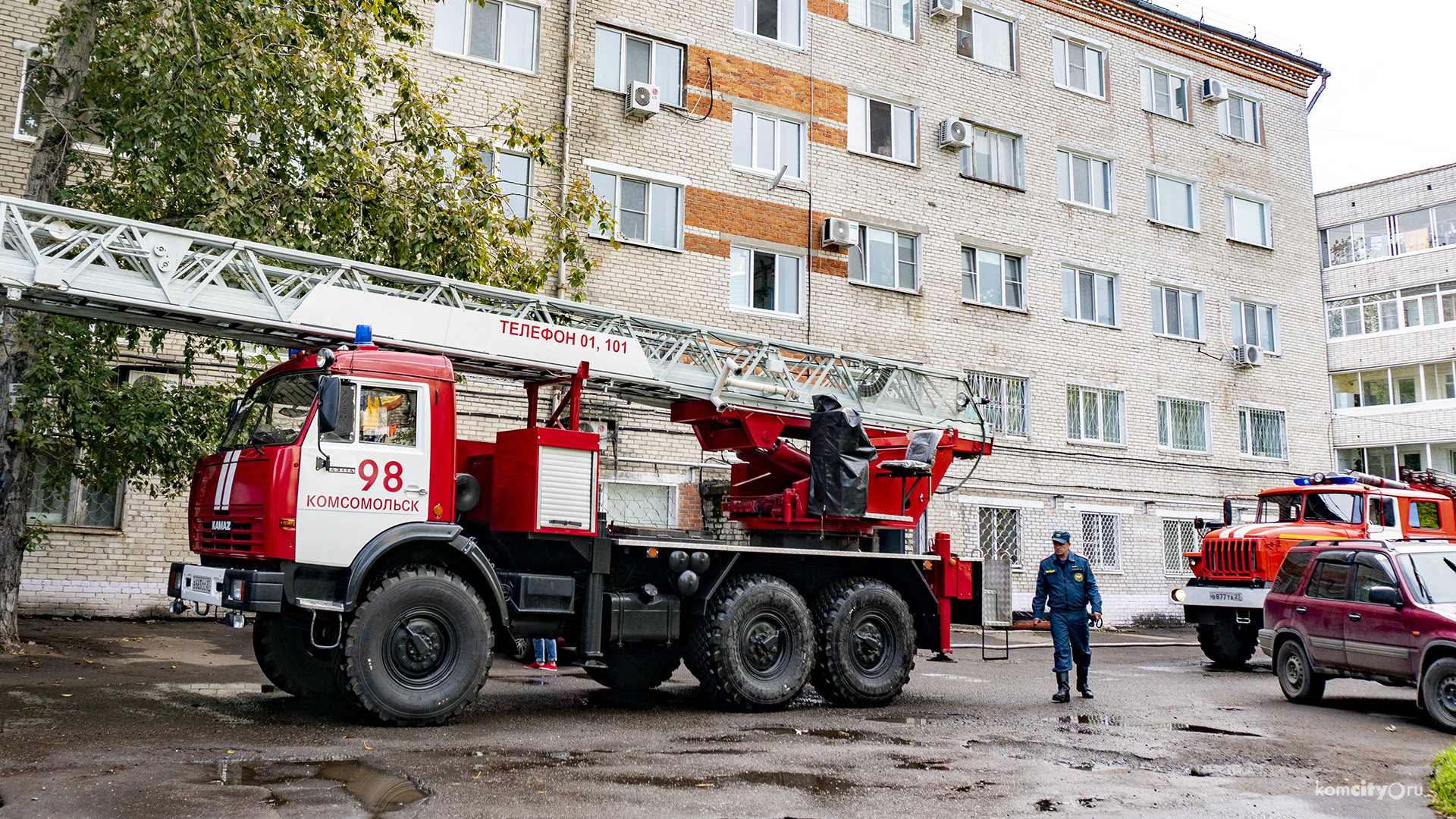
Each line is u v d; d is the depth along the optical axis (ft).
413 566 26.40
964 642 58.13
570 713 29.60
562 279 58.03
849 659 32.50
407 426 27.14
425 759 21.63
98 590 46.06
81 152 37.04
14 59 46.44
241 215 34.14
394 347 28.53
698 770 21.43
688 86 64.39
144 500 47.44
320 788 18.67
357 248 38.40
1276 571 47.98
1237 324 87.86
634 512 58.70
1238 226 89.45
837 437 34.71
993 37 78.33
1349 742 27.32
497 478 30.09
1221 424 84.58
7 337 35.09
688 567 30.58
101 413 35.47
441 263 39.45
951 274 72.74
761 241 65.46
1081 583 35.29
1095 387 78.23
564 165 58.90
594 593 29.60
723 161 64.85
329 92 37.42
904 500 36.52
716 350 35.27
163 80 33.78
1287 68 93.25
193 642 41.73
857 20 71.82
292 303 27.48
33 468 37.29
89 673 32.68
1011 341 74.64
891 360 38.70
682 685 38.11
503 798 18.44
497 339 29.84
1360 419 100.01
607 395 35.68
